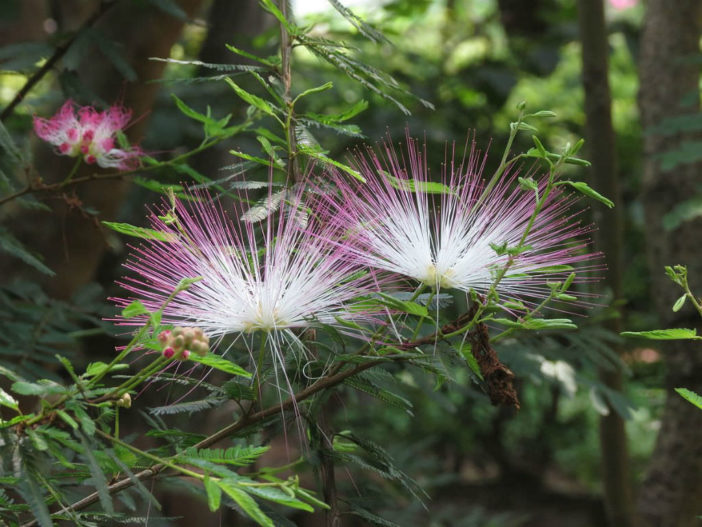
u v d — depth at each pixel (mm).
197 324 1548
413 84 5367
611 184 3637
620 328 3795
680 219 3146
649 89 3945
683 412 3699
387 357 1488
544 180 1646
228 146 4109
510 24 5898
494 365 1524
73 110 2559
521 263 1604
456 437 7023
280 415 1707
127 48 3336
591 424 8180
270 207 1636
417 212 1654
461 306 1972
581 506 8133
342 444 1733
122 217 4348
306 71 5234
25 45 2629
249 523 2572
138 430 3693
